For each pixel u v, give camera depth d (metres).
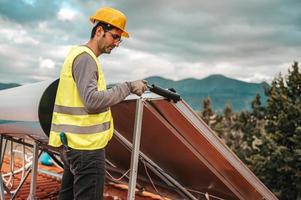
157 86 3.23
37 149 4.36
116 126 4.15
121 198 6.24
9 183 6.61
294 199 23.91
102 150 2.98
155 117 3.63
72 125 2.86
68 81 2.88
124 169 5.14
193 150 3.96
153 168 4.43
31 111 3.37
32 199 4.38
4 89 4.67
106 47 3.03
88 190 2.88
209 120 59.22
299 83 28.64
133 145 3.38
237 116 48.16
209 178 4.46
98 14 3.03
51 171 7.68
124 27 3.07
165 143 4.05
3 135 4.95
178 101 3.42
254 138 32.62
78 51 2.84
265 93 34.12
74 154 2.88
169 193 5.11
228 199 4.83
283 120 26.20
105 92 2.80
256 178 4.21
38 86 3.54
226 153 3.89
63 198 3.38
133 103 3.50
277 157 24.11
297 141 24.39
